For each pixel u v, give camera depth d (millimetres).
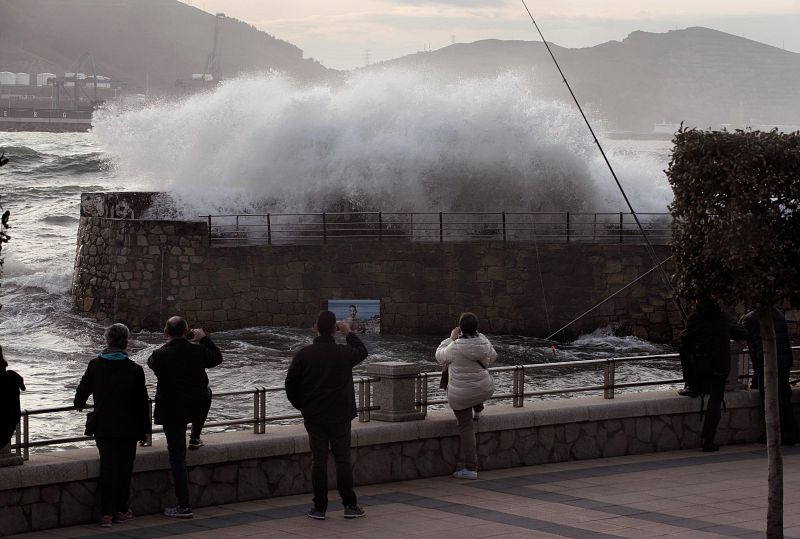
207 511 10055
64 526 9445
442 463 11664
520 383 12469
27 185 65562
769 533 8836
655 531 9328
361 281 29625
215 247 29484
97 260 30969
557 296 29312
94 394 9484
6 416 8938
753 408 13938
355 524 9523
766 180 8953
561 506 10250
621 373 24156
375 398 11711
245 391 10828
